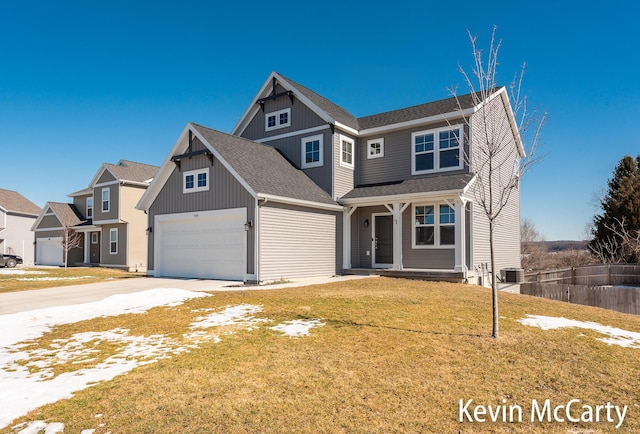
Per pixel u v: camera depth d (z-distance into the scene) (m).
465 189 14.43
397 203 16.12
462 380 5.33
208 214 16.22
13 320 8.95
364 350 6.42
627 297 13.45
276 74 19.75
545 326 8.12
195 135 16.72
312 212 16.50
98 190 30.08
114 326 8.34
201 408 4.42
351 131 18.77
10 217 38.91
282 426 4.06
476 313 9.12
